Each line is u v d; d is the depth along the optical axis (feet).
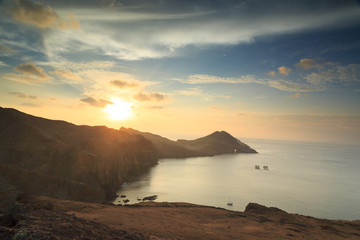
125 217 79.77
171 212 101.76
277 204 325.42
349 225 126.31
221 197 347.36
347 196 389.80
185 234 68.23
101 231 46.96
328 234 99.96
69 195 258.16
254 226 95.45
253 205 159.84
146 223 74.59
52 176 262.06
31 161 298.56
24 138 321.52
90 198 271.49
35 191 238.07
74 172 314.35
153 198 324.39
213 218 102.47
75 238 36.58
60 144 330.54
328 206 326.65
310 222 122.62
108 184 351.46
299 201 345.10
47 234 33.35
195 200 324.39
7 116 352.90
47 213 49.26
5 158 288.92
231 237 72.38
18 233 30.40
